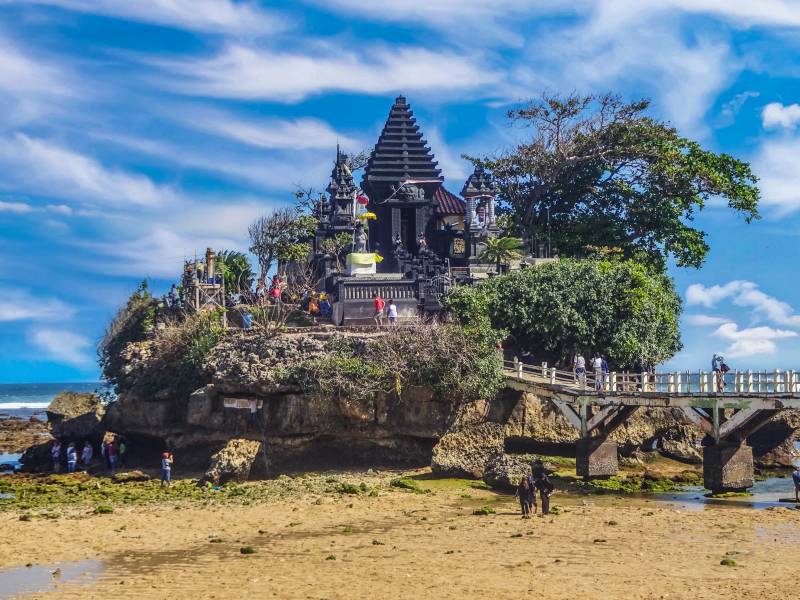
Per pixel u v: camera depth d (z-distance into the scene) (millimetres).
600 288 66375
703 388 50000
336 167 86750
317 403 56969
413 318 61906
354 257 68812
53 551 35656
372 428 57531
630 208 82438
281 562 33375
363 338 58156
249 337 59438
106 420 64938
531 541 36812
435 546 36000
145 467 60875
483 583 29844
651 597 27969
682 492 50969
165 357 63625
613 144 84062
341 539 37750
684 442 62344
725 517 41688
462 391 57156
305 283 71500
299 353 57781
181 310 71375
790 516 41594
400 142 86688
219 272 73250
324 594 28656
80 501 48094
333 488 50312
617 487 51969
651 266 78438
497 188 87688
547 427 59406
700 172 80750
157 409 61938
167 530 39906
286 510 44656
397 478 53375
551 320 64875
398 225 85062
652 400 51188
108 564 33531
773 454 64000
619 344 65875
